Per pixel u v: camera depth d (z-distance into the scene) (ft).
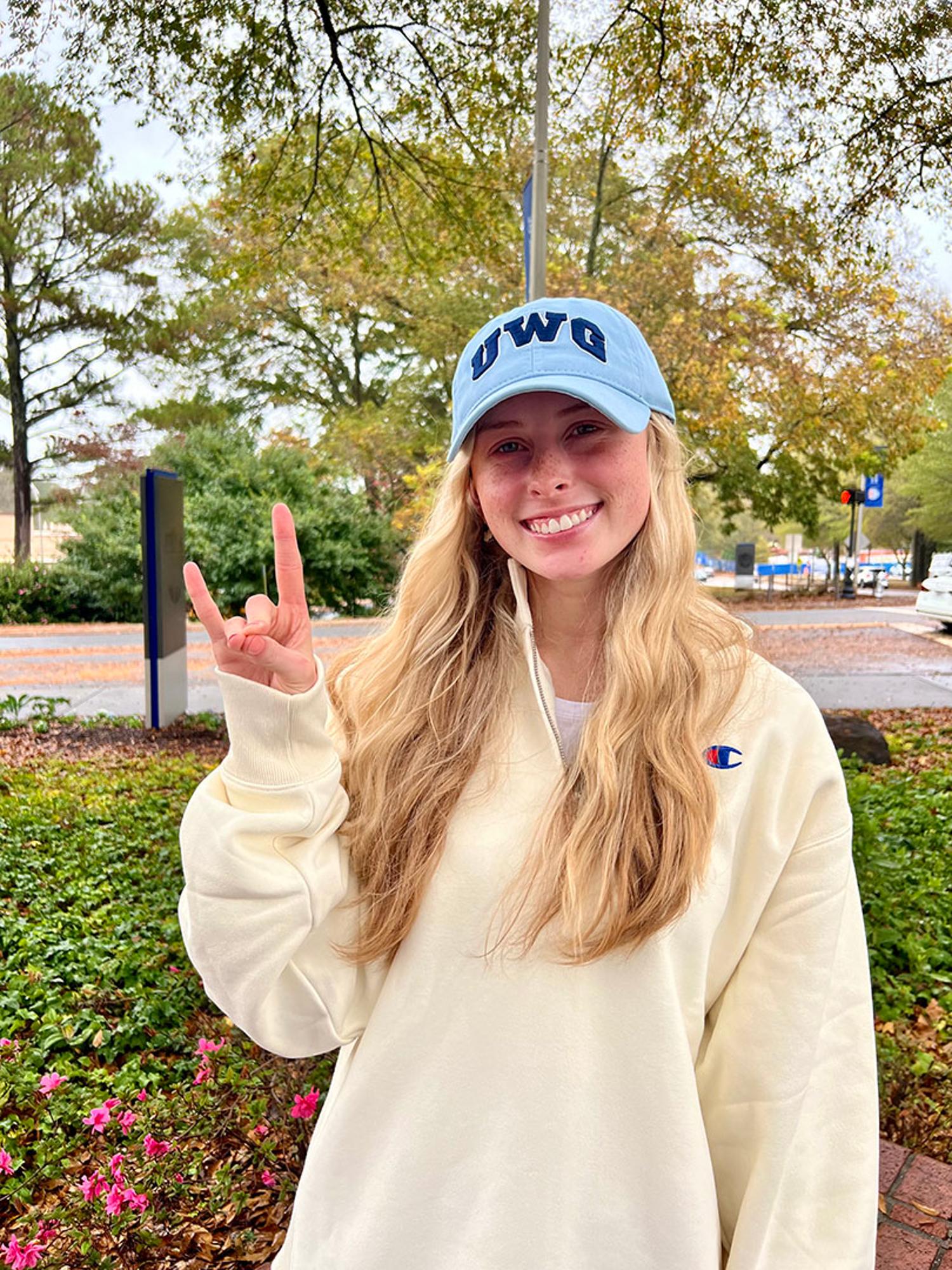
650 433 3.92
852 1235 3.44
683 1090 3.41
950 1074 9.88
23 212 80.74
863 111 29.55
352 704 4.10
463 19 27.53
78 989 12.32
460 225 34.45
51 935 13.56
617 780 3.53
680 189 45.32
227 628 3.31
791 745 3.75
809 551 172.86
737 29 29.01
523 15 27.55
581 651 4.02
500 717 3.81
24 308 82.43
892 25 27.66
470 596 4.00
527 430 3.67
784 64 29.27
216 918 3.24
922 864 16.15
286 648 3.46
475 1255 3.38
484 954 3.49
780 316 58.49
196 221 83.46
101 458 88.48
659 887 3.39
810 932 3.65
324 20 26.35
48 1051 10.87
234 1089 8.95
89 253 83.41
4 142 71.92
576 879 3.41
